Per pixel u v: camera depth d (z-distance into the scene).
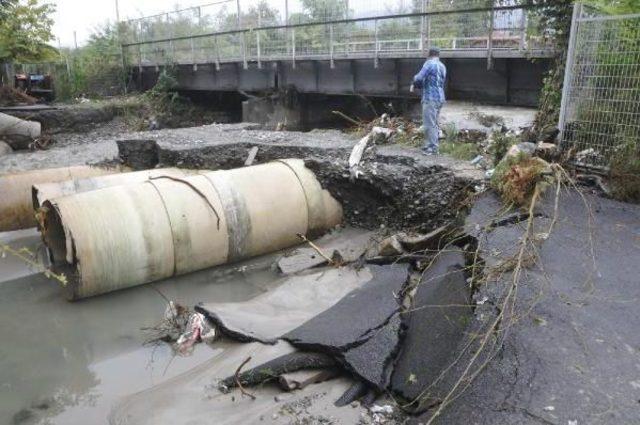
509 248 5.96
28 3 22.59
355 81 17.88
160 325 6.94
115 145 15.34
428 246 7.55
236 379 5.23
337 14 18.88
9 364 6.24
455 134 10.52
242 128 14.12
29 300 7.79
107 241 7.58
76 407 5.40
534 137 8.88
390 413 4.47
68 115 20.39
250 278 8.40
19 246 9.91
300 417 4.64
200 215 8.37
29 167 13.37
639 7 8.36
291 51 20.31
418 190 8.83
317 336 5.39
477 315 4.86
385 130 10.98
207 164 11.13
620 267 5.56
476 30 14.22
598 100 8.02
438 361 4.60
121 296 7.86
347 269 7.91
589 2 8.78
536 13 11.97
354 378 4.99
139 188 8.32
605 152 7.97
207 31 25.62
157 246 7.96
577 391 3.84
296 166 9.80
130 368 6.04
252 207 8.84
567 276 5.38
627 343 4.35
